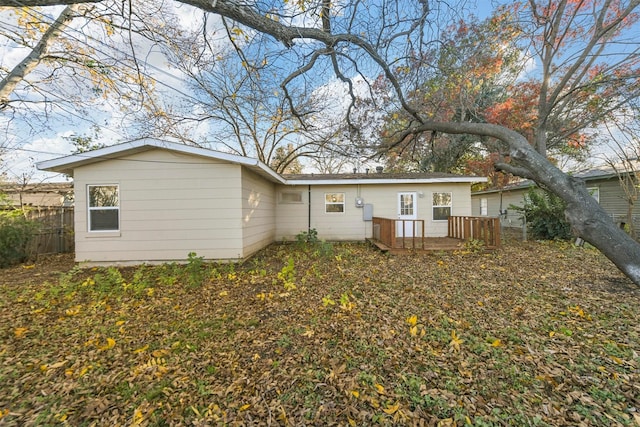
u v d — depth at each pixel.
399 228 11.22
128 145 6.70
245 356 2.72
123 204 7.09
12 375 2.46
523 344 2.78
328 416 1.94
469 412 1.92
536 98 6.50
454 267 6.17
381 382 2.27
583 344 2.74
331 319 3.50
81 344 3.02
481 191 18.80
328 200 11.51
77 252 7.03
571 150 11.45
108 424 1.91
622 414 1.87
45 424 1.91
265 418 1.94
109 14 4.48
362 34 4.41
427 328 3.18
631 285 4.57
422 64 4.62
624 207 10.69
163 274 5.74
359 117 6.51
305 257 7.69
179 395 2.18
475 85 5.54
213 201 7.24
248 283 5.21
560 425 1.79
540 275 5.34
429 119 5.07
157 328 3.37
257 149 16.31
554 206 9.75
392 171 18.22
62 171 7.38
